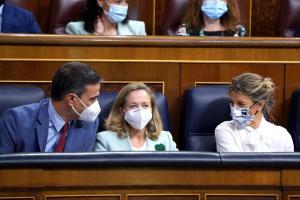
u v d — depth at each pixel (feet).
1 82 15.55
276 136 14.52
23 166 9.86
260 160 10.16
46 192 9.96
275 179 10.29
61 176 9.98
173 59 15.98
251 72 16.22
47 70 15.64
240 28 18.94
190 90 15.39
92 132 13.39
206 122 15.23
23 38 15.47
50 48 15.61
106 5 18.37
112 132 13.80
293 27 20.35
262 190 10.30
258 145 14.37
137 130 13.82
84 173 10.02
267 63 16.22
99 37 15.66
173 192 10.18
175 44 15.88
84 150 13.26
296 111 15.78
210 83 16.15
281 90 16.33
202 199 10.23
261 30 22.38
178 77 16.05
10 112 12.91
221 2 18.39
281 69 16.29
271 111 16.33
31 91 14.44
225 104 15.25
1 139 12.70
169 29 19.66
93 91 12.75
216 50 16.08
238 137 14.43
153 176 10.11
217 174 10.21
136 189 10.12
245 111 14.23
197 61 16.05
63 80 12.66
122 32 18.84
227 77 16.19
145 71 15.93
